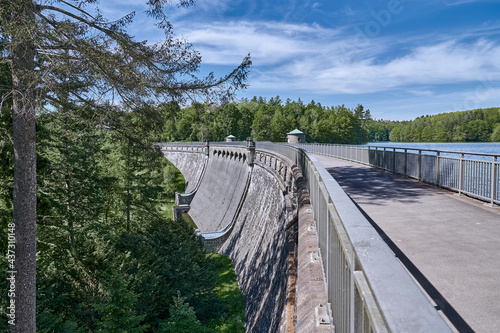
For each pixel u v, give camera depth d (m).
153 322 15.52
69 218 20.03
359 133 145.00
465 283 3.33
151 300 15.04
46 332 10.39
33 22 6.39
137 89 8.10
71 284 13.75
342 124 140.88
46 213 17.41
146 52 8.20
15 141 7.70
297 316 3.46
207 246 36.56
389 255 1.12
